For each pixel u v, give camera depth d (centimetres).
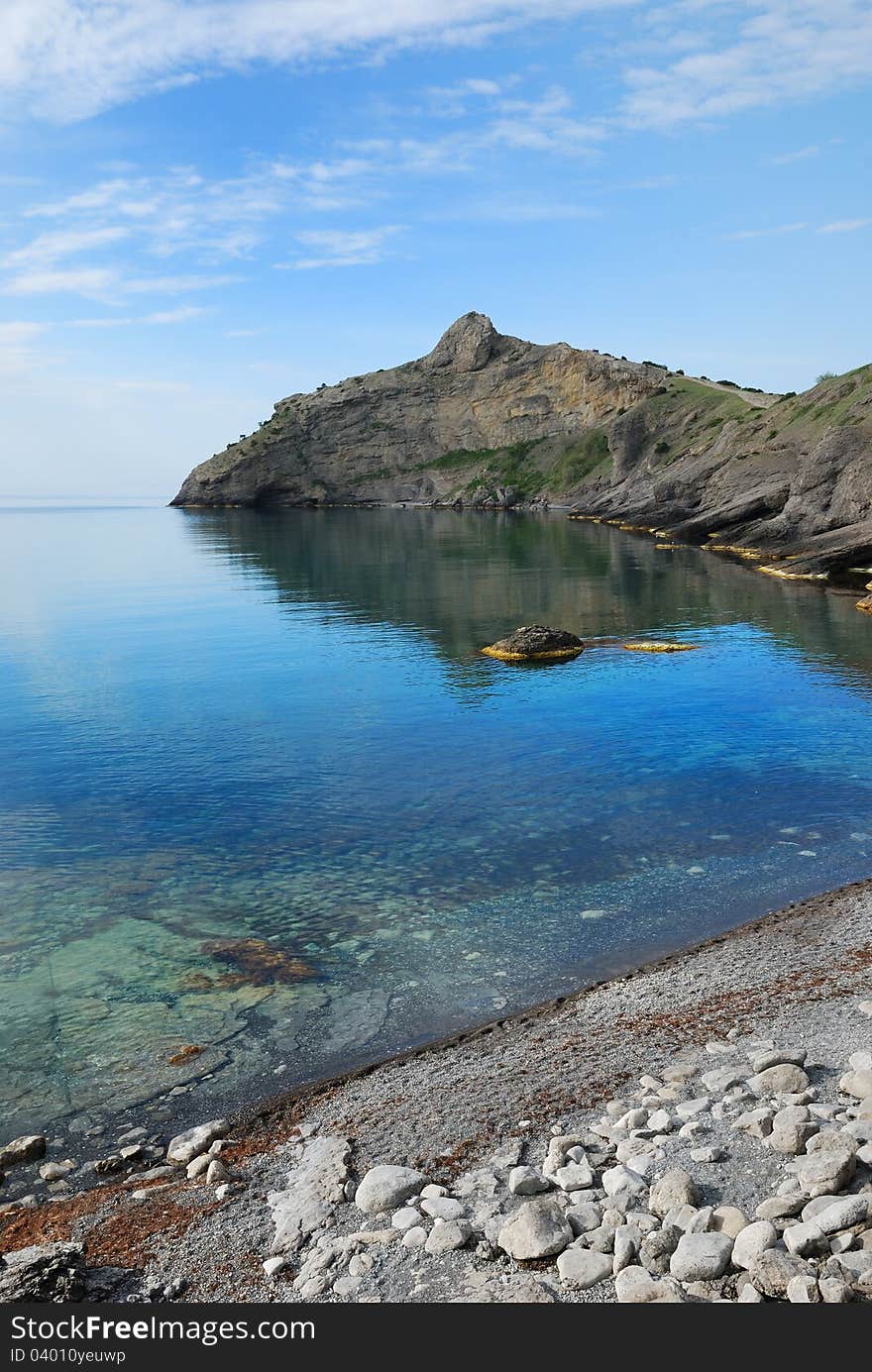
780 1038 897
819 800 1728
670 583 5272
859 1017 925
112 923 1269
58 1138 820
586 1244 581
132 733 2277
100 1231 670
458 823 1644
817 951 1117
